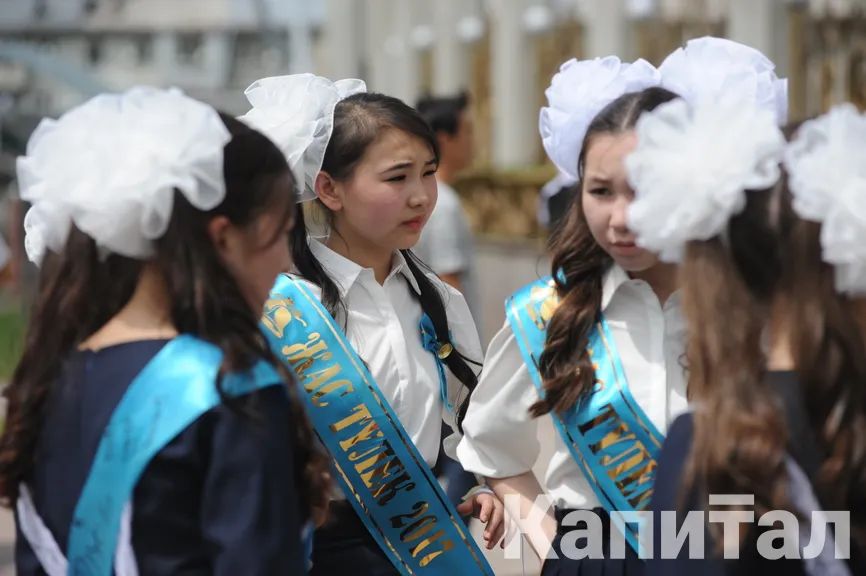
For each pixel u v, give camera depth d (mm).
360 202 7055
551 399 6289
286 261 5059
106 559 4715
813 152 4605
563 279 6469
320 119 7035
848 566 4555
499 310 25531
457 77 34812
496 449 6871
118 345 4895
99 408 4809
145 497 4668
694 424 4648
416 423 7207
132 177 4691
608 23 24797
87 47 45750
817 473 4531
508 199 29266
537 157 30109
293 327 6906
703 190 4605
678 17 23172
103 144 4758
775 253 4633
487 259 29844
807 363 4570
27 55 37594
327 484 5156
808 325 4574
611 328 6344
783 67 19234
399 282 7395
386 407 6918
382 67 42656
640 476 6160
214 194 4742
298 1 43844
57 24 45625
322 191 7156
